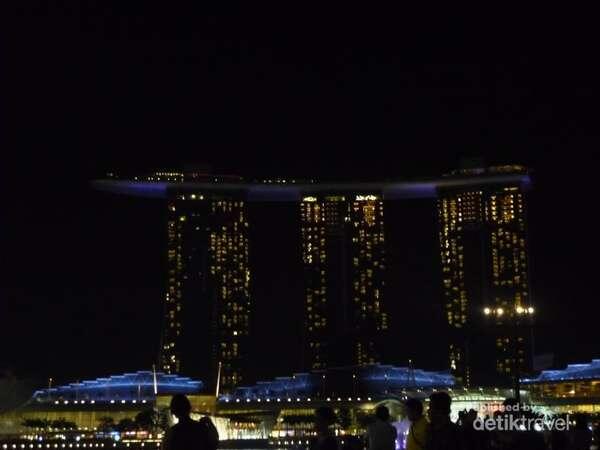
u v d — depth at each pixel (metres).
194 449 26.44
